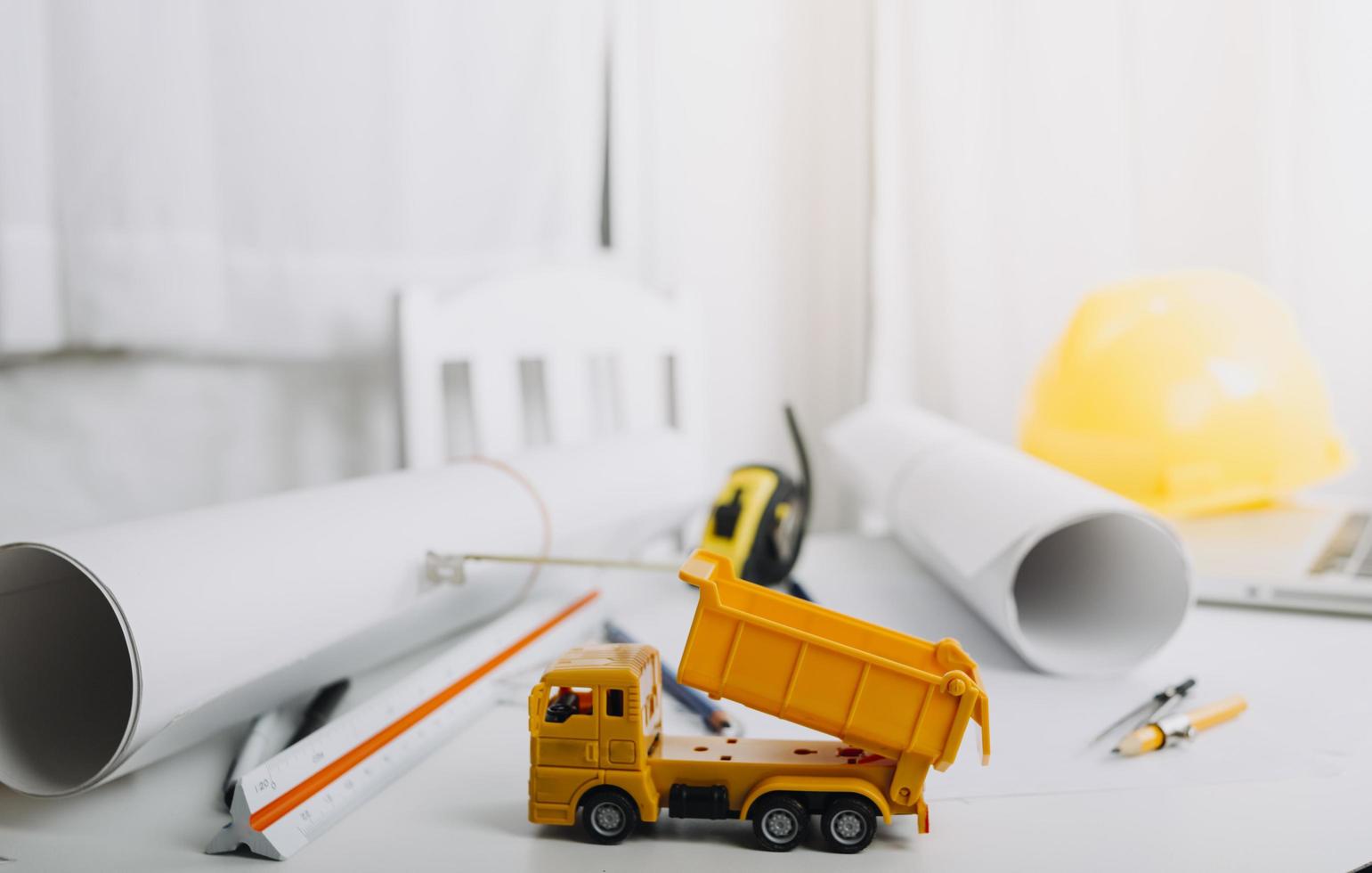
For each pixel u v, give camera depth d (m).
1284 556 0.89
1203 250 1.46
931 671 0.49
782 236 1.46
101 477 1.11
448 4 1.15
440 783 0.56
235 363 1.14
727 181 1.42
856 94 1.47
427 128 1.15
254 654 0.57
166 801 0.56
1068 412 1.01
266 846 0.48
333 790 0.52
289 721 0.65
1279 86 1.41
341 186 1.12
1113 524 0.76
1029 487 0.76
